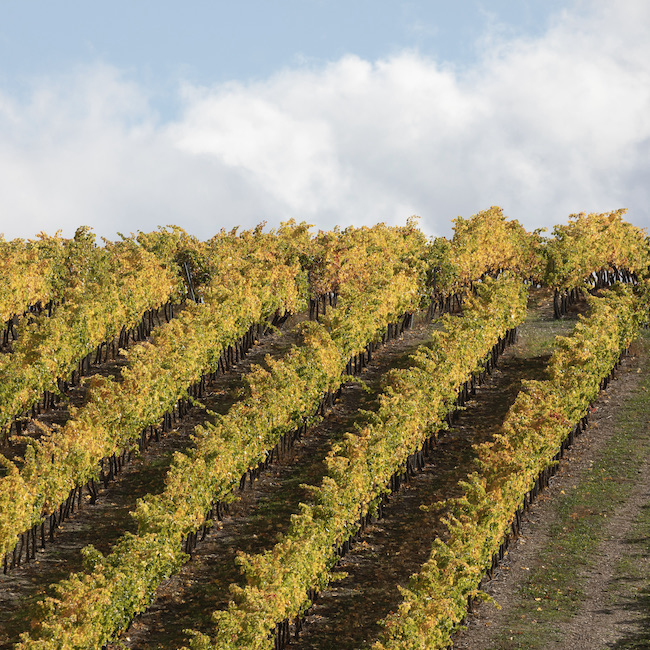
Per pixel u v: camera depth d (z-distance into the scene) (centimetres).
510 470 6300
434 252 10738
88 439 7000
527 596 5747
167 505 6344
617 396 8631
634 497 6856
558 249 10675
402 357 9719
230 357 9581
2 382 7700
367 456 6606
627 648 5053
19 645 4878
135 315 9656
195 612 5956
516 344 9900
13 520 6250
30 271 9888
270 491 7394
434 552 5462
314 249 10769
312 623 5744
